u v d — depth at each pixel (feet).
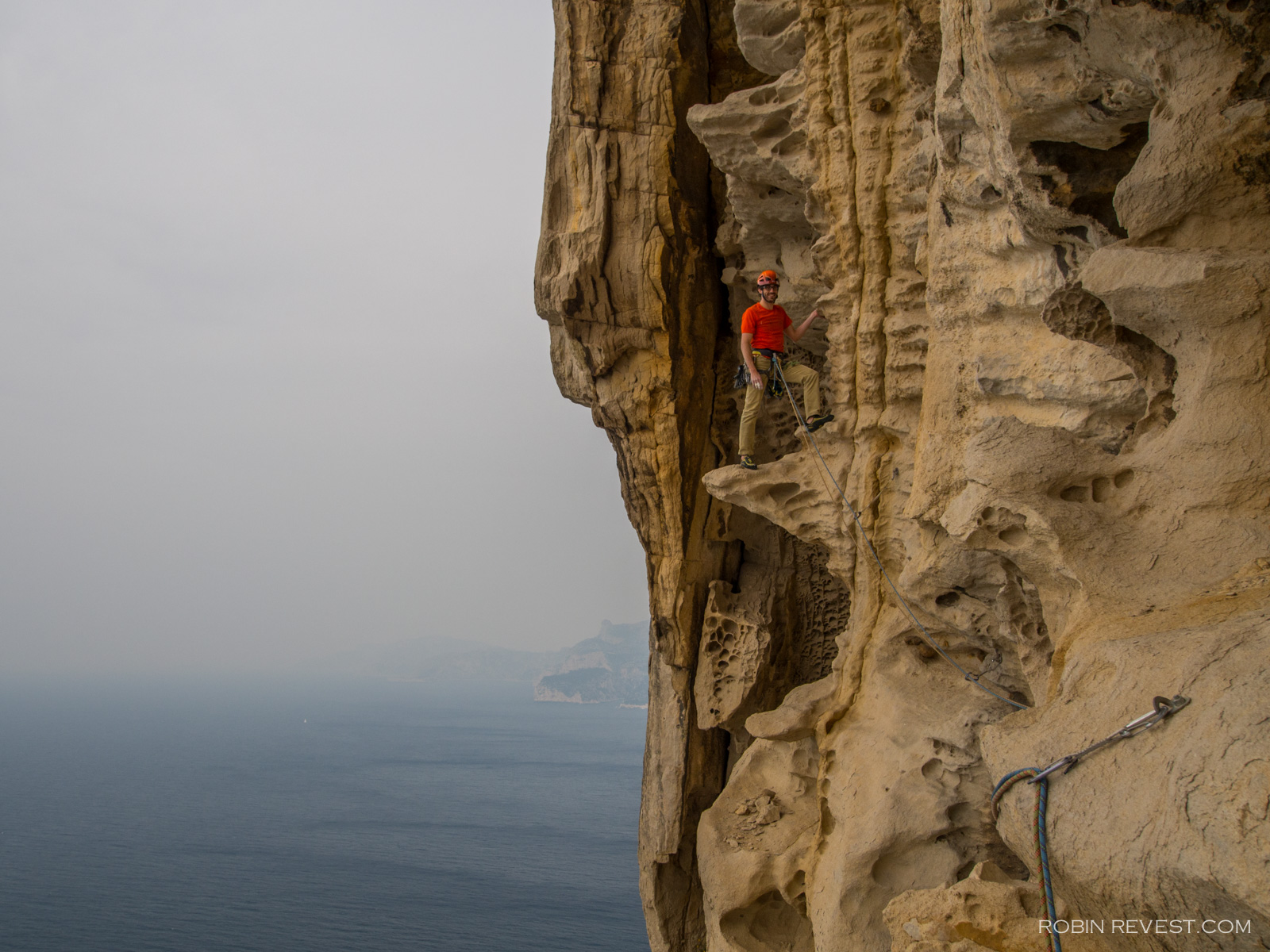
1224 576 13.30
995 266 23.45
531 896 280.72
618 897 280.92
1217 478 14.30
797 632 47.26
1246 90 14.40
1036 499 16.39
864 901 27.53
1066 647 14.48
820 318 40.83
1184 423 15.19
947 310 25.36
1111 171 18.54
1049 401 22.88
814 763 37.47
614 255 44.62
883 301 30.53
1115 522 15.78
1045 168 19.01
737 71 46.39
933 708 28.86
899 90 29.68
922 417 26.86
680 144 45.03
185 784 562.66
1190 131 14.75
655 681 50.96
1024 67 17.84
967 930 16.16
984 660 28.09
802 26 32.48
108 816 445.78
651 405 45.85
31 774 610.65
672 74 44.24
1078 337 18.47
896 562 31.40
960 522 18.35
